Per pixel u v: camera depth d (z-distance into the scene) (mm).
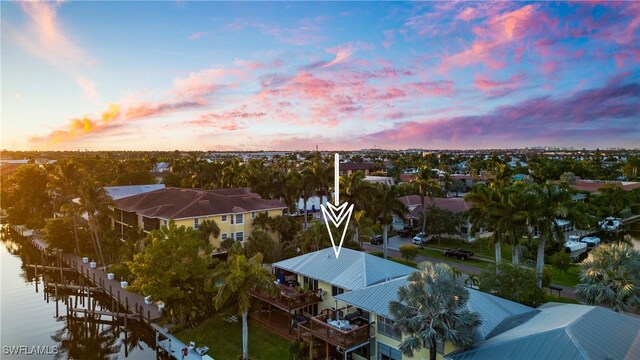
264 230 58188
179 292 35594
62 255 63188
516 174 128500
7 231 92312
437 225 65812
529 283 32438
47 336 41062
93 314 43062
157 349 34844
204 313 38250
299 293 35062
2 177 122938
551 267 50281
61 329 42750
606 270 29422
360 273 33375
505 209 42688
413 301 21734
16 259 71062
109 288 48000
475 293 27734
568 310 25406
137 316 40156
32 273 62344
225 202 59094
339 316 31875
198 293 36969
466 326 21406
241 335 34906
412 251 53219
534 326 23328
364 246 66312
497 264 34938
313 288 37031
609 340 21141
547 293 41500
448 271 22688
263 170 87750
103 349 37969
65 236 64875
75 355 36844
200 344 33781
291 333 34375
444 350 24516
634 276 28469
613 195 81812
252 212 59250
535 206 41094
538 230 43031
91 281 52812
